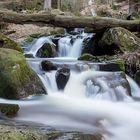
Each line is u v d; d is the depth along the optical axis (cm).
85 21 1264
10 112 676
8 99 793
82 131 599
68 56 1441
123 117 723
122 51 1183
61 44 1484
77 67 990
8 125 594
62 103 798
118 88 921
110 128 657
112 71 1023
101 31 1298
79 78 955
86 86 934
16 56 852
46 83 920
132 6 2369
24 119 664
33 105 753
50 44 1419
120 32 1222
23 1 2556
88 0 3803
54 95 873
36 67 975
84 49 1387
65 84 927
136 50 1192
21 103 760
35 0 2634
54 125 634
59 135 556
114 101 883
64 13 2270
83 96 910
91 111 748
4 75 802
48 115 697
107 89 910
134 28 1330
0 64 816
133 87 1018
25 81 820
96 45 1312
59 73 932
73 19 1256
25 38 1586
